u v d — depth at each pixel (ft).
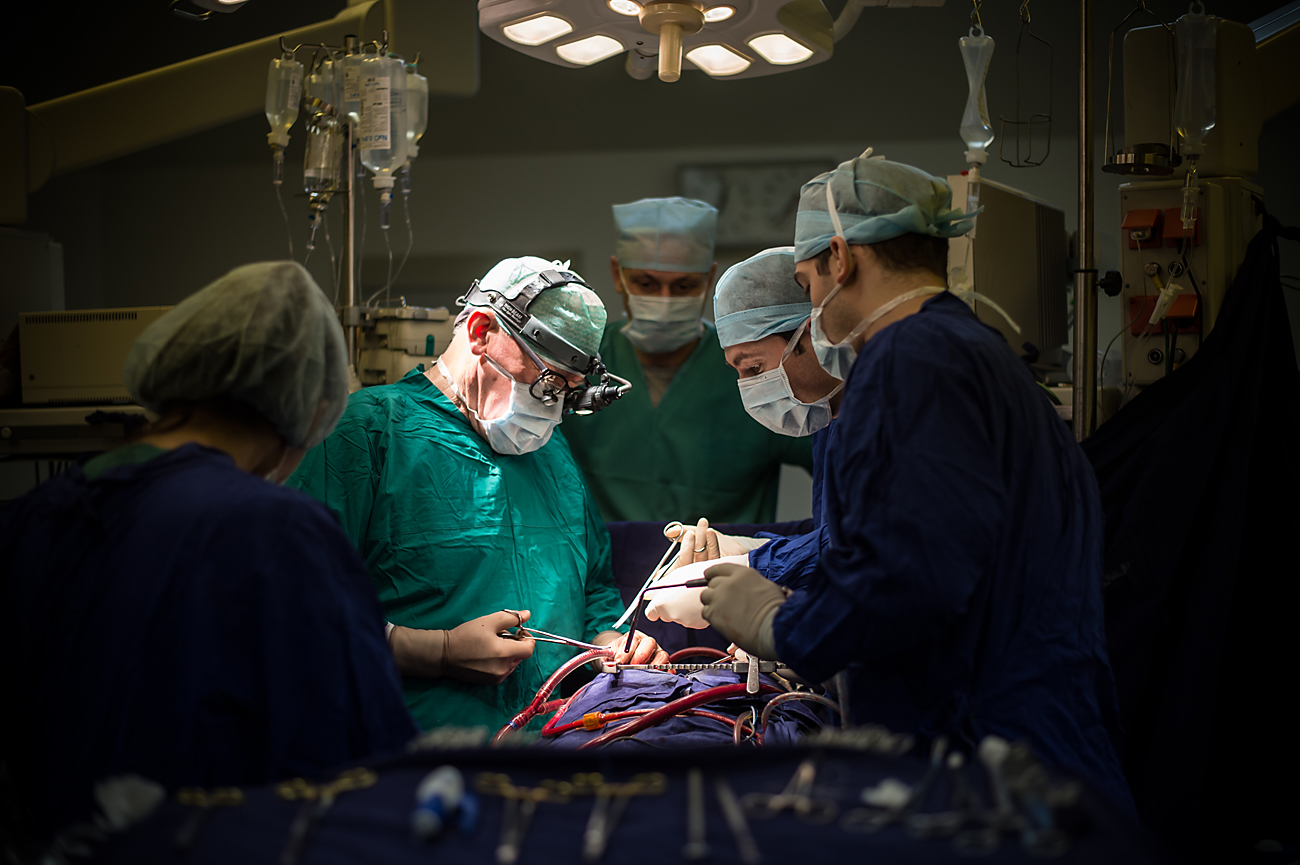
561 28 6.68
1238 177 7.02
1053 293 8.69
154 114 7.86
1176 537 6.21
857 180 4.45
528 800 2.56
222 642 3.16
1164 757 6.04
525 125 15.24
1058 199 14.08
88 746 3.09
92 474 3.52
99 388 7.22
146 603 3.15
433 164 15.30
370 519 5.94
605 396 6.35
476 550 6.11
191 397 3.61
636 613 7.35
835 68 14.70
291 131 15.35
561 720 5.58
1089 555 4.14
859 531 3.70
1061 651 3.92
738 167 14.90
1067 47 14.06
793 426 6.00
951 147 14.48
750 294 5.89
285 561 3.24
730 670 6.11
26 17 15.12
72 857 2.35
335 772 2.76
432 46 7.61
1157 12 13.83
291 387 3.67
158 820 2.47
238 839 2.37
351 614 3.33
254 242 15.51
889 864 2.26
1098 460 6.61
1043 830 2.35
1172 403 6.49
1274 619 6.27
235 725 3.18
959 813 2.47
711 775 2.72
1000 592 3.87
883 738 2.91
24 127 7.79
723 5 6.14
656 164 15.07
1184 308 6.77
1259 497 6.47
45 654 3.27
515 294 6.16
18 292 7.88
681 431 8.61
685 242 8.27
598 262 15.17
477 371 6.27
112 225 15.57
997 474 3.73
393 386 6.48
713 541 6.68
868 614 3.61
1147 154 6.62
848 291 4.48
